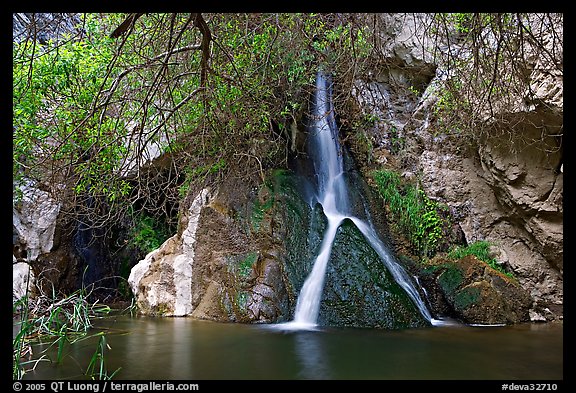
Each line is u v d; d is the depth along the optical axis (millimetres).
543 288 8734
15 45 6793
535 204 8539
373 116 9227
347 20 5207
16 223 11031
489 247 9133
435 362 5086
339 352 5543
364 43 5996
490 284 8039
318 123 9898
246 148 6742
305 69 6809
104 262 12531
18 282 9555
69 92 7621
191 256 8945
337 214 9734
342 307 7504
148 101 4598
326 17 5891
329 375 4586
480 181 9586
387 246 9258
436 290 8469
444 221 9562
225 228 8781
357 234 8531
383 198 9961
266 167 9352
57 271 11477
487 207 9477
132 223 12000
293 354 5438
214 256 8688
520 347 5844
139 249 12203
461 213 9609
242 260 8406
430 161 9922
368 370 4750
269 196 9008
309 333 6754
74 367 4863
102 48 7754
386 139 10570
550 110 7473
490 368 4836
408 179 10078
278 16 5234
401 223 9586
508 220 9273
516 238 9188
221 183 7434
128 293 12141
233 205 8922
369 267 7871
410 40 9734
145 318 8484
